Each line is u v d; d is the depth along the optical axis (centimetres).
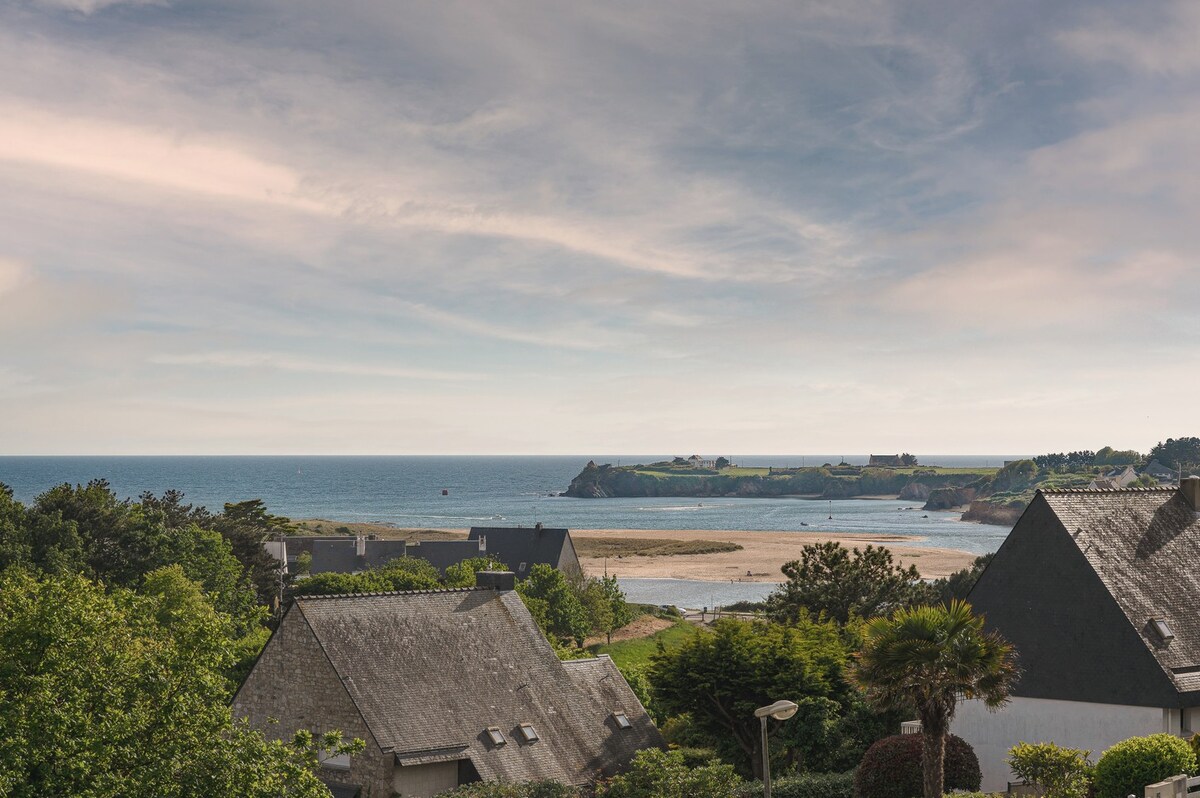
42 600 2638
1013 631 4009
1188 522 4256
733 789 3634
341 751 2673
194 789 2398
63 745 2322
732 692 4491
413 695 4106
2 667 2512
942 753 2897
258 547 10150
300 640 4156
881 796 3341
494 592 4853
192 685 2652
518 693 4409
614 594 11125
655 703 5584
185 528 8869
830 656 4659
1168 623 3800
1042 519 4038
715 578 16838
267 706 4216
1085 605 3856
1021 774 3092
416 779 3919
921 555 19312
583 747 4369
